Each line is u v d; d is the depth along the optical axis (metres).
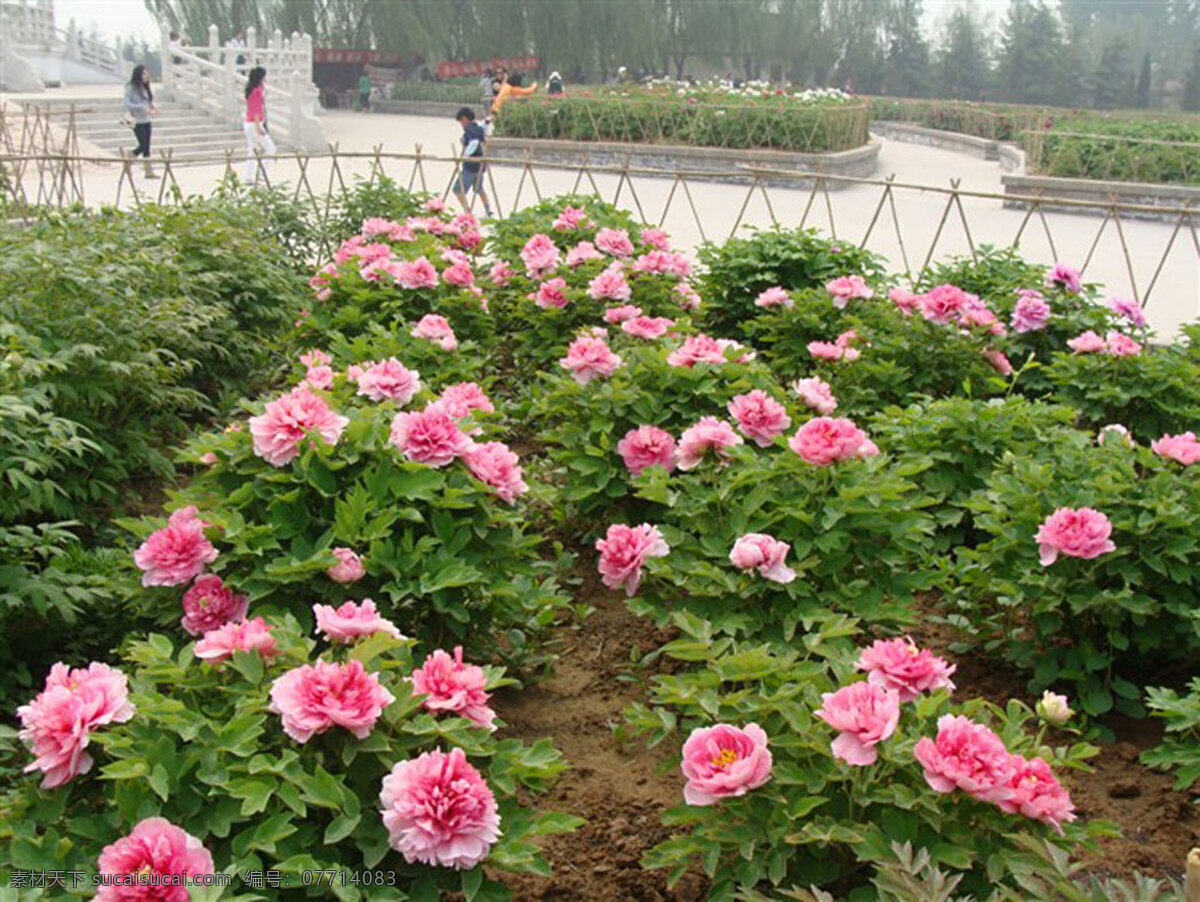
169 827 2.35
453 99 44.94
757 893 2.59
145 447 5.68
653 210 16.72
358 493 3.59
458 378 6.12
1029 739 3.02
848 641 3.73
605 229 8.63
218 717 2.81
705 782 2.60
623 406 5.11
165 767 2.54
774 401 4.75
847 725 2.62
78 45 42.72
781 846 2.67
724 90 26.56
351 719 2.59
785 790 2.77
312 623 3.51
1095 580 4.07
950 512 4.97
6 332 5.00
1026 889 2.43
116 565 4.19
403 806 2.48
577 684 4.28
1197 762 3.50
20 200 12.34
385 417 4.09
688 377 5.25
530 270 7.78
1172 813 3.57
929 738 2.70
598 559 5.17
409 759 2.75
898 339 6.66
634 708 3.48
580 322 7.32
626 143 22.28
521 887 3.16
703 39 63.19
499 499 4.19
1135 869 3.29
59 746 2.56
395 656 3.05
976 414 5.16
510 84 25.00
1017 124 30.47
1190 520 3.97
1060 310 7.61
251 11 52.41
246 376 7.39
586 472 4.93
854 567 4.12
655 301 7.64
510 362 7.94
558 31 55.44
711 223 15.55
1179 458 4.43
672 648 3.26
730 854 2.81
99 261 6.52
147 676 2.92
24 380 4.84
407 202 10.51
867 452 4.23
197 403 6.27
